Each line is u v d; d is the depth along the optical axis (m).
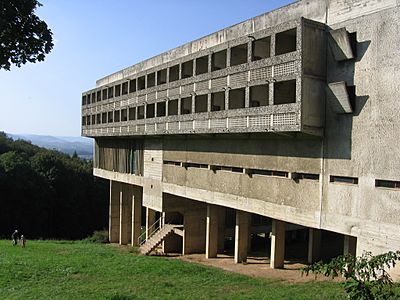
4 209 65.94
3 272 24.50
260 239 42.22
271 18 22.84
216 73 25.09
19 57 14.92
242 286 20.92
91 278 23.41
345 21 19.03
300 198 21.41
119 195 51.25
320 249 33.75
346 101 18.39
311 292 17.84
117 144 46.19
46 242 45.66
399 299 7.49
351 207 18.59
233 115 23.53
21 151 101.19
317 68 19.59
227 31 26.14
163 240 36.38
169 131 30.66
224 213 36.50
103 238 55.16
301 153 21.30
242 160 25.70
